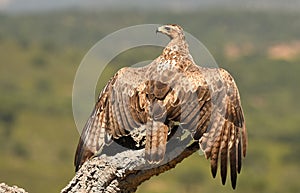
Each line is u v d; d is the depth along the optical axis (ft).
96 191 46.34
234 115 49.01
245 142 48.78
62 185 654.94
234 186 47.83
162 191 533.96
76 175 46.78
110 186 46.80
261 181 567.59
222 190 553.64
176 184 563.07
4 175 655.35
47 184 639.35
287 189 599.16
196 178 577.02
